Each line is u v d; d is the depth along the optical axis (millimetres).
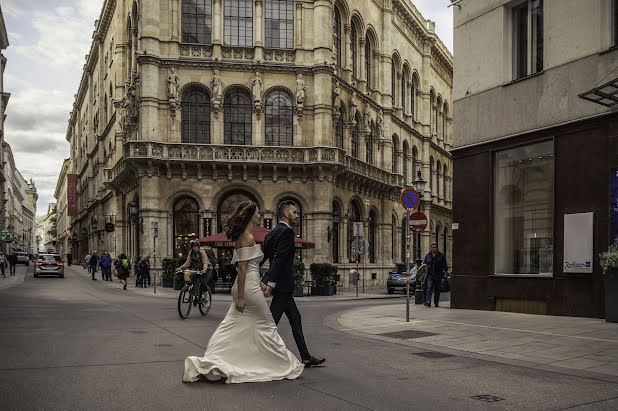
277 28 33594
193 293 14617
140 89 31672
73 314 14734
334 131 34375
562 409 5676
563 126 14875
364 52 39125
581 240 14078
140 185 31344
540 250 15547
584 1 14633
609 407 5766
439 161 55094
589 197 14148
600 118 13961
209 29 32844
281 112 33312
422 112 50375
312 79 33500
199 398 5820
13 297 20922
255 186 32531
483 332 11547
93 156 61625
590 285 13961
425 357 8641
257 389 6258
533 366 7902
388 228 41844
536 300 15320
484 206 17109
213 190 32125
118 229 41406
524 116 16094
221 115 32281
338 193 34938
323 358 8234
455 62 18438
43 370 7242
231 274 27531
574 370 7625
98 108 55250
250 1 33344
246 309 6762
